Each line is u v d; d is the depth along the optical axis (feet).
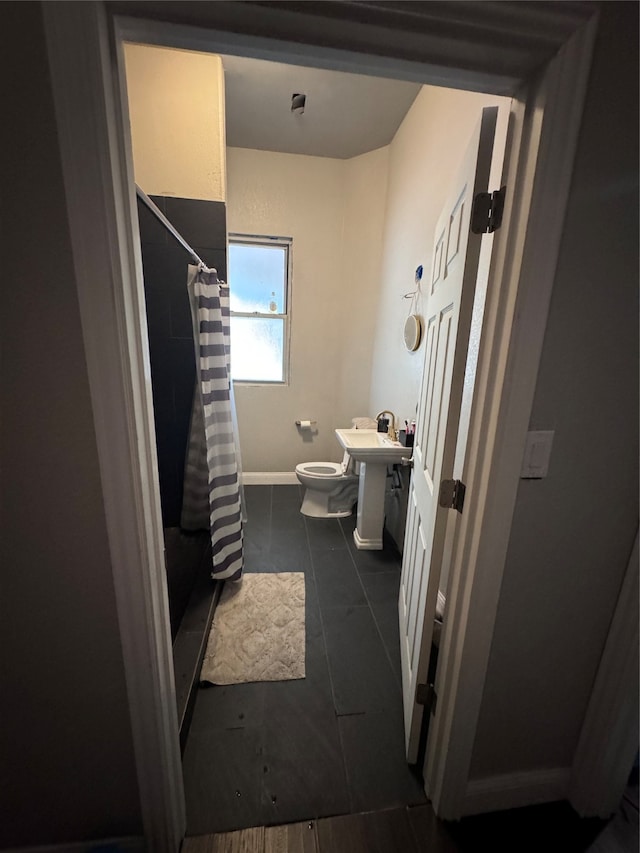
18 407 2.26
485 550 2.91
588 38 2.05
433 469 3.80
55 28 1.80
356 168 9.79
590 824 3.53
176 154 7.03
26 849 3.12
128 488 2.44
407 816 3.54
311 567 7.38
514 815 3.58
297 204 9.97
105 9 1.87
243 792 3.68
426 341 5.02
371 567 7.42
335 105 7.72
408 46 2.04
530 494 2.85
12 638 2.63
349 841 3.35
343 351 10.94
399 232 8.41
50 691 2.77
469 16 1.92
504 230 2.52
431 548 3.48
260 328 10.84
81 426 2.33
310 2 1.85
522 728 3.47
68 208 2.01
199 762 3.92
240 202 9.76
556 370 2.61
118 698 2.85
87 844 3.18
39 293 2.12
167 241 7.20
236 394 11.03
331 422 11.51
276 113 8.02
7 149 1.94
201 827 3.42
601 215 2.38
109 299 2.15
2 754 2.85
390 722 4.40
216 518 6.04
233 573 6.46
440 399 3.73
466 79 2.24
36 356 2.20
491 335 2.67
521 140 2.33
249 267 10.43
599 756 3.39
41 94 1.89
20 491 2.39
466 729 3.31
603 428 2.79
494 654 3.21
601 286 2.50
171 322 7.48
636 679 3.13
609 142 2.26
